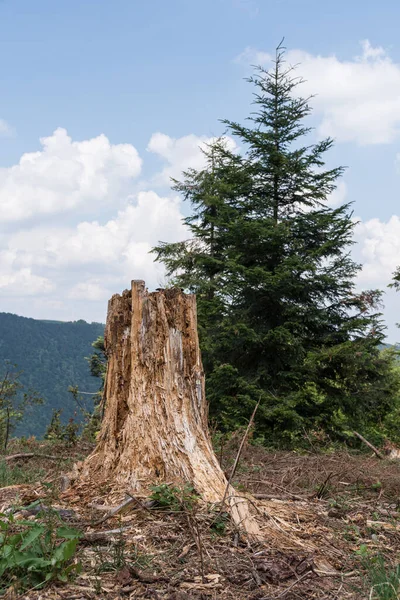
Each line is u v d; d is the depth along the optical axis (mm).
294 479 6484
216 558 3531
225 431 13641
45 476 6371
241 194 16859
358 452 11148
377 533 4535
